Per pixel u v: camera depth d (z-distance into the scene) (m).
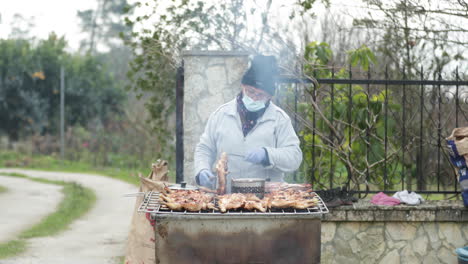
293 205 3.03
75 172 18.73
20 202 10.96
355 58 5.78
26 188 13.38
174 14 6.60
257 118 3.86
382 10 6.88
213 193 3.54
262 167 3.89
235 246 2.97
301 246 2.98
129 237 4.65
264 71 3.79
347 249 4.66
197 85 5.03
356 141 5.60
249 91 3.78
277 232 2.97
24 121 25.22
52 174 17.81
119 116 25.88
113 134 23.75
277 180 3.93
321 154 5.40
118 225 8.48
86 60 26.41
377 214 4.61
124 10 7.04
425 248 4.67
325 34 9.69
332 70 5.68
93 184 14.78
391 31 7.50
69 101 25.67
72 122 25.94
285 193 3.34
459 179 4.65
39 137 24.39
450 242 4.67
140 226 4.53
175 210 3.02
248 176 3.88
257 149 3.67
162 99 7.34
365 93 5.36
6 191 12.67
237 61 5.02
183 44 6.52
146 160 18.88
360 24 7.21
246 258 2.97
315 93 5.12
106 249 6.64
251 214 2.92
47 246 6.77
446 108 6.41
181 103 5.14
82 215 9.49
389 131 5.51
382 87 6.91
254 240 2.97
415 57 8.24
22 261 5.94
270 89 3.80
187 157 5.04
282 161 3.69
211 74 5.02
